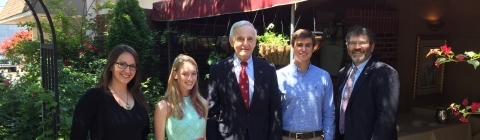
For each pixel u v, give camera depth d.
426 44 5.45
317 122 2.61
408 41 5.28
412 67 5.38
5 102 4.22
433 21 5.41
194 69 2.42
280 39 3.86
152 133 4.10
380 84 2.36
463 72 5.51
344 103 2.58
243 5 4.09
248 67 2.54
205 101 2.52
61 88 4.37
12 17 10.23
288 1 3.44
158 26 6.48
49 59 3.40
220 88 2.54
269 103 2.52
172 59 6.36
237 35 2.48
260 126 2.48
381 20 5.03
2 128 3.94
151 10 6.44
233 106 2.48
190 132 2.41
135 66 2.29
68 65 6.12
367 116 2.42
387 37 5.13
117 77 2.24
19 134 3.94
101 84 2.24
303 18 4.86
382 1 5.08
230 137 2.47
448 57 2.27
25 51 6.32
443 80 5.74
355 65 2.57
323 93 2.65
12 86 4.79
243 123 2.46
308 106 2.58
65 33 6.70
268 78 2.52
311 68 2.68
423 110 5.24
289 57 3.70
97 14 6.95
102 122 2.16
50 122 3.46
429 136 4.17
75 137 2.17
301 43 2.57
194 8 5.13
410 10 5.24
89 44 6.45
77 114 2.16
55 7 6.86
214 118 2.56
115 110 2.18
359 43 2.45
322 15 4.89
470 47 5.36
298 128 2.58
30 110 4.02
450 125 4.46
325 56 4.86
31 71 5.34
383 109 2.32
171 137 2.43
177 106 2.40
